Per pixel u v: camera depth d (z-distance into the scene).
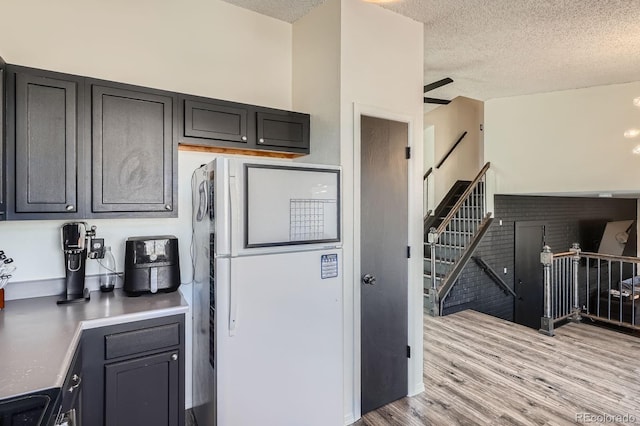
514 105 4.93
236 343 1.86
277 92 2.91
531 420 2.45
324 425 2.18
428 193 6.26
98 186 1.97
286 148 2.62
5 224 2.04
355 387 2.50
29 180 1.80
